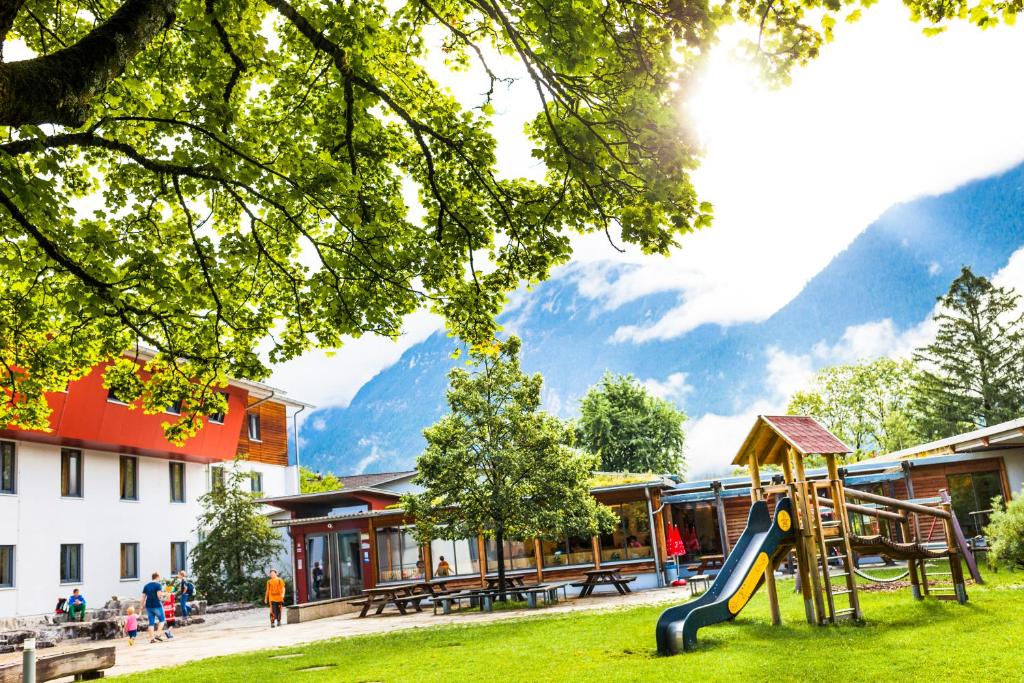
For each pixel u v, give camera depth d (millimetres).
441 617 22141
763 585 20281
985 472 26516
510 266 10766
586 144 7781
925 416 63469
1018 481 26031
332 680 11195
